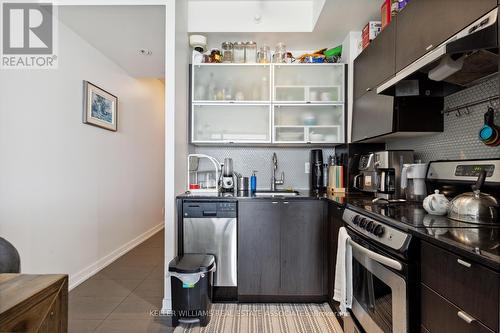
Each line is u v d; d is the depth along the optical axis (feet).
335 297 5.34
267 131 8.23
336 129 8.31
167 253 6.66
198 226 7.02
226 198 6.95
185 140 7.79
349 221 5.12
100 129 9.37
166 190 6.68
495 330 2.23
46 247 6.90
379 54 6.18
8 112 5.95
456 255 2.70
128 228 11.51
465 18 3.68
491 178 4.09
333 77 8.34
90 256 8.74
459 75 4.33
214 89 8.30
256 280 6.95
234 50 8.48
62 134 7.46
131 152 11.84
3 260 3.24
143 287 7.86
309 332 5.79
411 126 5.49
